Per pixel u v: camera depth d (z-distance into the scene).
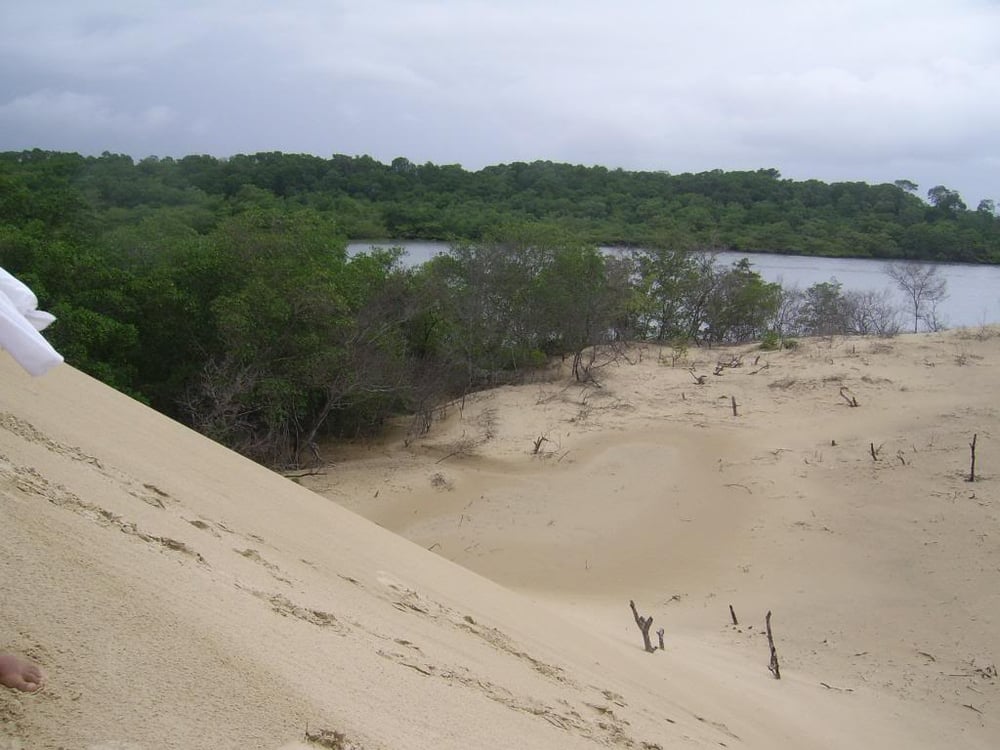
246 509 7.76
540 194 93.06
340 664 4.38
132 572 4.06
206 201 65.62
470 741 4.28
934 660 14.78
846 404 28.59
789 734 10.37
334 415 31.09
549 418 30.30
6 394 7.32
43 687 2.94
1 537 3.77
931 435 24.89
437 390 33.41
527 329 36.94
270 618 4.53
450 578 9.79
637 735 6.58
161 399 28.16
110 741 2.82
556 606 16.78
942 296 50.53
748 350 37.88
